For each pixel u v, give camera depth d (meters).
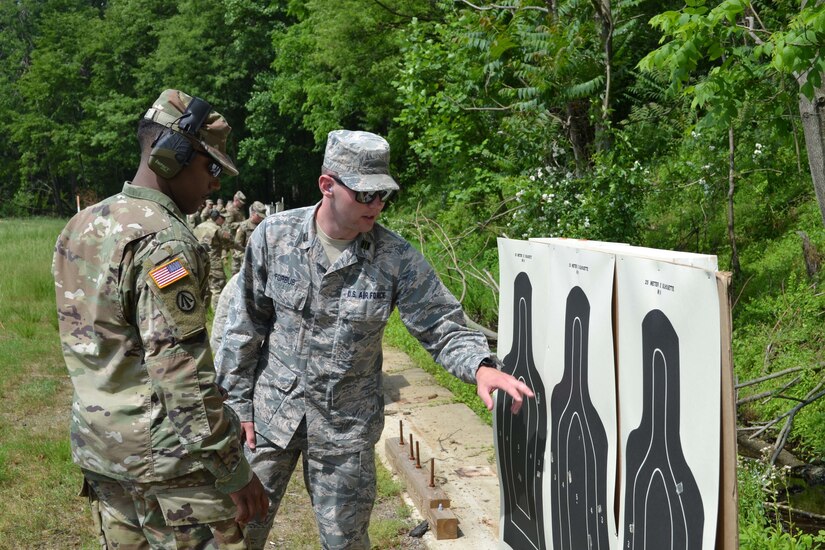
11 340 9.43
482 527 4.23
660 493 2.10
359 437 2.94
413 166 20.19
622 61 9.78
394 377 7.62
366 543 3.06
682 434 1.99
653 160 10.29
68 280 2.38
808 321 7.07
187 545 2.37
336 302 2.86
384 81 23.31
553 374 2.71
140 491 2.36
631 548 2.25
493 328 9.47
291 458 3.01
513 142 10.30
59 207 54.88
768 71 6.00
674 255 2.15
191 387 2.24
